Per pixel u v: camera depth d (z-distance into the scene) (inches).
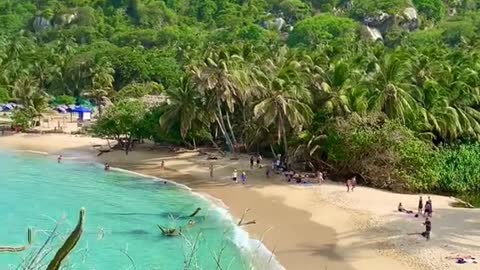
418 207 2042.3
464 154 2564.0
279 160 2847.0
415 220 1888.5
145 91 4867.1
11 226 1851.6
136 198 2348.7
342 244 1673.2
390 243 1657.2
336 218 1952.5
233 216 2033.7
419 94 2810.0
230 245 1621.6
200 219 1982.0
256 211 2100.1
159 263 1475.1
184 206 2198.6
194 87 3174.2
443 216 1945.1
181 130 3213.6
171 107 3267.7
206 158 3171.8
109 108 3649.1
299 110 2741.1
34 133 4222.4
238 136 3410.4
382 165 2470.5
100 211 2110.0
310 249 1631.4
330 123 2659.9
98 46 7180.1
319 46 5113.2
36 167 3075.8
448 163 2539.4
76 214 2049.7
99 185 2615.7
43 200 2289.6
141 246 1642.5
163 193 2445.9
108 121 3491.6
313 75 2901.1
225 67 3026.6
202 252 1547.7
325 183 2529.5
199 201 2285.9
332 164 2650.1
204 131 3363.7
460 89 2942.9
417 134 2669.8
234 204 2226.9
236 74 3043.8
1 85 5693.9
